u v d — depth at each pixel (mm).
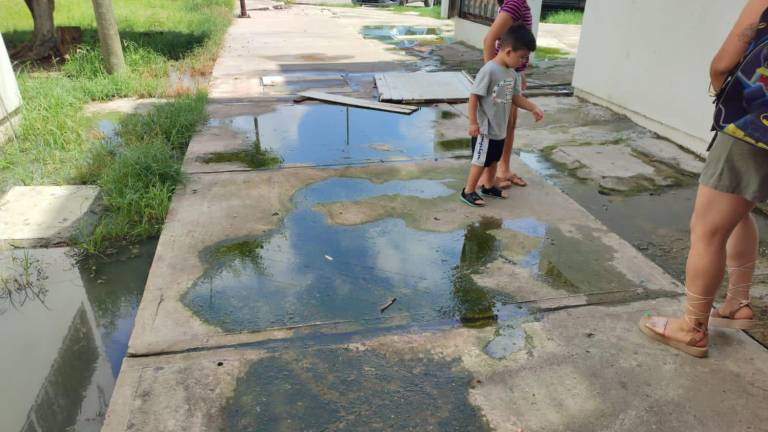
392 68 7770
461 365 2135
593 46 5914
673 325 2232
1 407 2031
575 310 2471
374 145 4562
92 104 5789
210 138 4680
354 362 2143
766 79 1721
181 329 2309
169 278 2664
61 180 3898
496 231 3172
